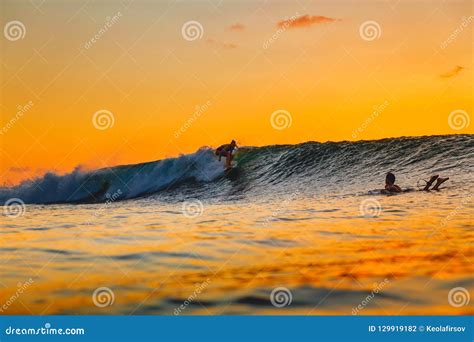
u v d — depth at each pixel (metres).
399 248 6.24
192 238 6.75
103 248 6.47
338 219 7.39
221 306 5.26
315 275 5.65
